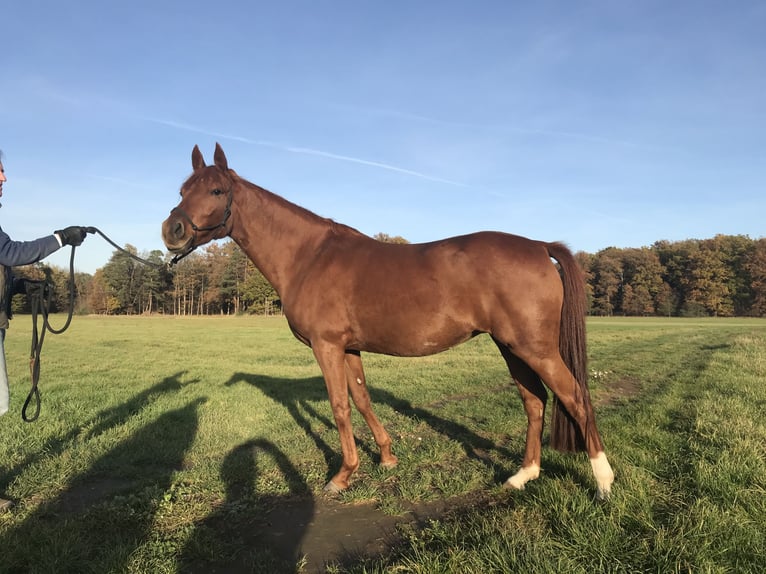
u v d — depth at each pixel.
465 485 3.69
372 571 2.51
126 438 5.25
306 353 16.02
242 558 2.79
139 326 32.47
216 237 4.24
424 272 3.51
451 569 2.40
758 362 10.03
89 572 2.61
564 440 3.46
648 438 4.57
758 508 2.84
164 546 2.87
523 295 3.25
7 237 3.16
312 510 3.47
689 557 2.38
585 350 3.29
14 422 5.69
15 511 3.42
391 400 7.46
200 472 4.12
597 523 2.76
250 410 6.70
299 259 4.10
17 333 23.80
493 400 7.23
